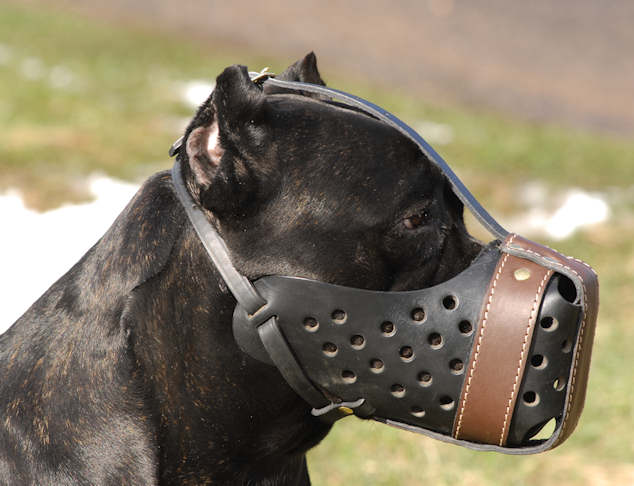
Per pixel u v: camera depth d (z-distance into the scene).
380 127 4.87
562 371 4.56
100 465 5.04
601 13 34.44
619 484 8.92
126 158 17.64
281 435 5.30
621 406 10.24
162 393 5.04
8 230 12.20
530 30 32.56
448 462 9.24
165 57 26.86
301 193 4.70
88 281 5.29
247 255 4.72
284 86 5.19
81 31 29.03
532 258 4.61
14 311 9.72
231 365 4.97
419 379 4.68
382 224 4.72
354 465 9.08
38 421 5.20
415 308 4.61
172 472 5.18
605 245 15.68
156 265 5.04
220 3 34.09
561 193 18.41
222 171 4.68
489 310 4.53
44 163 16.67
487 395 4.58
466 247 4.95
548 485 8.96
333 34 31.22
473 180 18.78
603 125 25.34
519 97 26.83
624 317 12.72
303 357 4.77
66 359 5.21
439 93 26.55
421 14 33.97
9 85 22.47
